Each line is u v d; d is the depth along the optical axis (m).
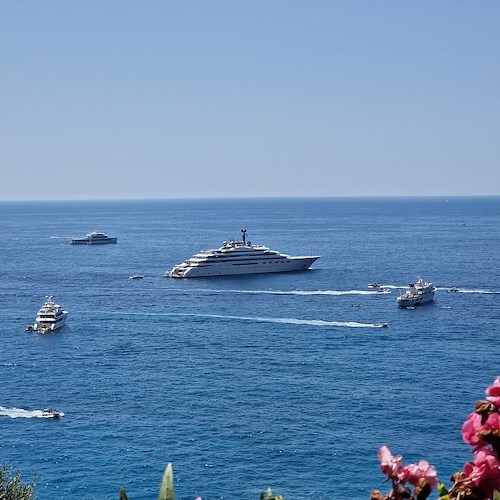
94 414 145.38
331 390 160.38
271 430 133.62
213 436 131.12
